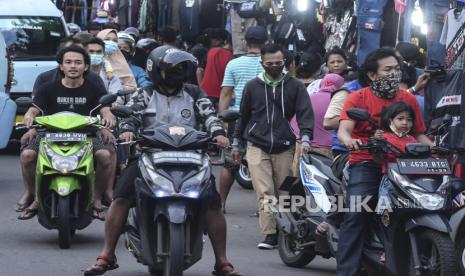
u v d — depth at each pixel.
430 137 11.41
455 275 8.73
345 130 9.65
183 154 9.07
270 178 12.08
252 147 12.12
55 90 11.92
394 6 16.33
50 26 21.75
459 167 10.94
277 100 12.03
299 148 13.18
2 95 16.00
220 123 9.48
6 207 14.47
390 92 9.65
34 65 21.17
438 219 8.84
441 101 11.29
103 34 16.88
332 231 10.07
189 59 9.51
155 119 9.56
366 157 9.58
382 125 9.59
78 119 11.54
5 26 21.48
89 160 11.49
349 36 17.00
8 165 19.09
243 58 14.34
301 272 10.88
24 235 12.49
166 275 9.19
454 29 13.43
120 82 15.29
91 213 11.77
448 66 13.20
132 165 9.53
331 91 12.88
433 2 14.73
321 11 18.06
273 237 12.12
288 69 15.46
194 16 22.64
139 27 25.50
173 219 8.77
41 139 11.56
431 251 9.18
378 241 9.48
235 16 19.84
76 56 11.84
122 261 11.07
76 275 10.36
